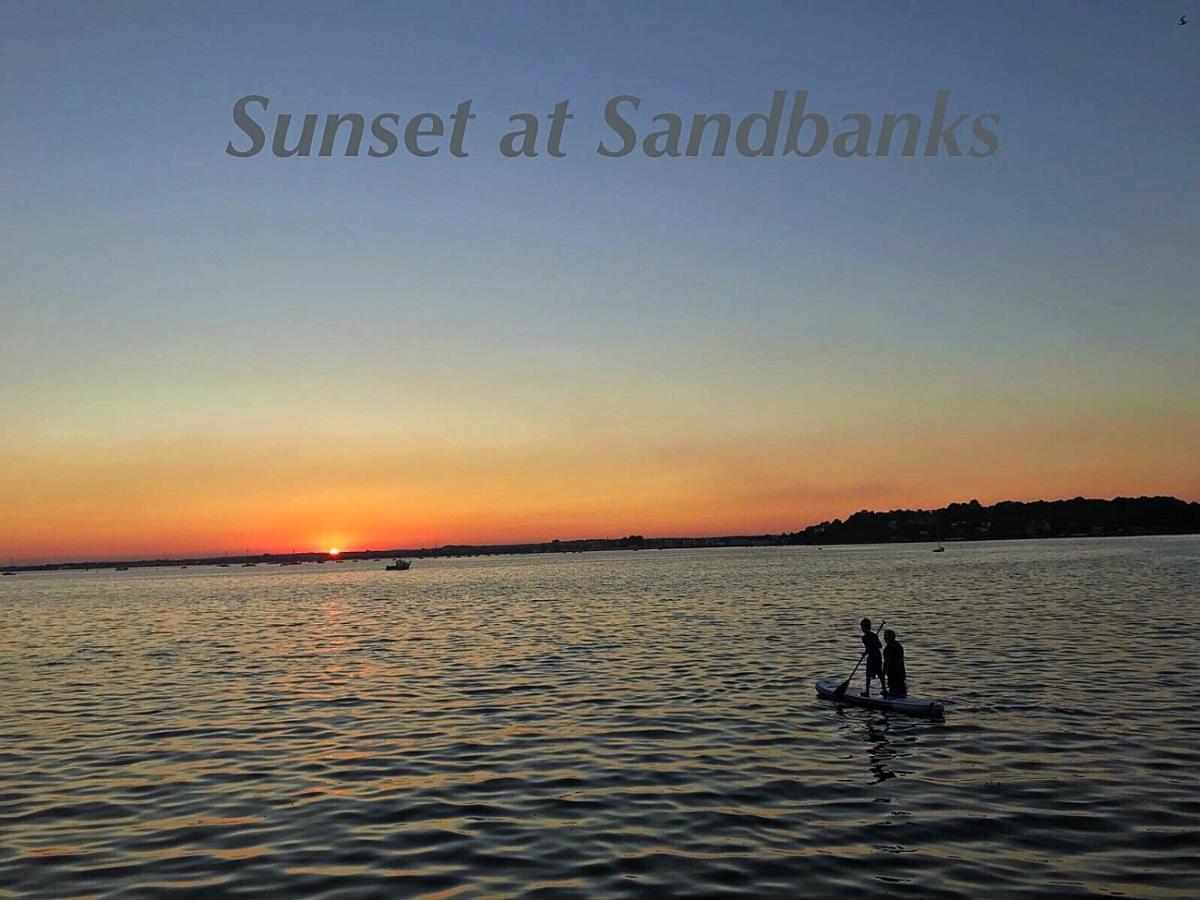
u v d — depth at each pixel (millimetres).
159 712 25672
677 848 13305
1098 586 70188
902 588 77188
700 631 45031
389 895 11680
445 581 147750
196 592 130125
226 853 13461
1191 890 11250
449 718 23672
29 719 24984
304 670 34281
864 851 12977
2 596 133125
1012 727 20562
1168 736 19125
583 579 130875
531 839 13836
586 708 24547
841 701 24578
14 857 13398
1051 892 11297
